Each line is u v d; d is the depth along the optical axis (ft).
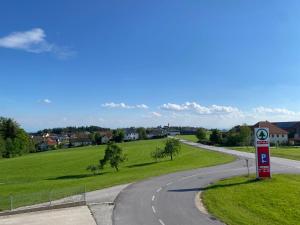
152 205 102.27
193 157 280.31
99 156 366.22
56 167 293.02
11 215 98.27
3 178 238.89
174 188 127.75
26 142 558.15
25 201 112.37
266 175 140.46
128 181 147.84
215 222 81.97
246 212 89.97
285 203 97.30
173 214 91.09
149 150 397.39
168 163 248.73
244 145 423.23
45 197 116.37
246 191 115.75
